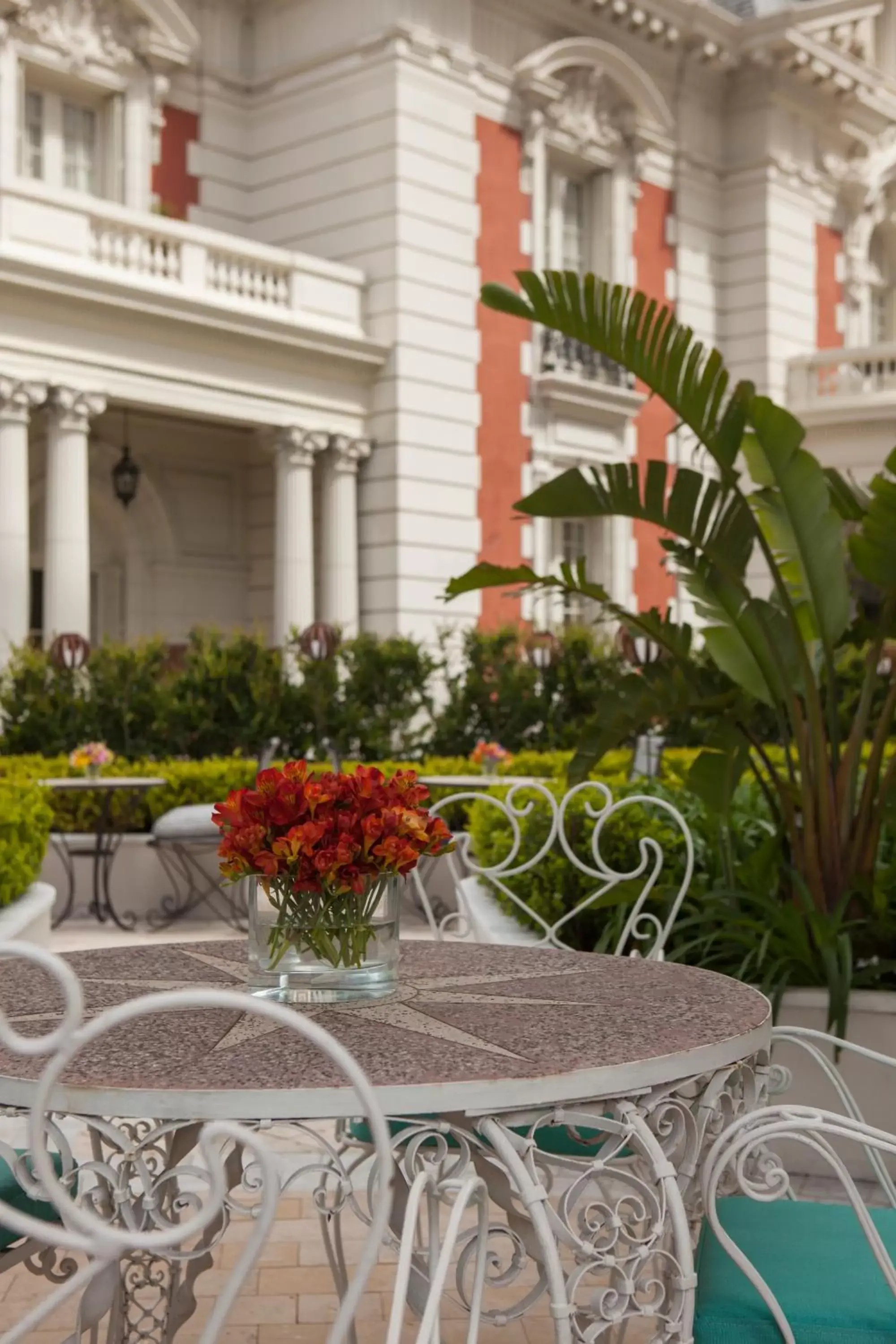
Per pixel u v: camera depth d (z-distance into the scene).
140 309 15.45
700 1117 2.60
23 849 7.05
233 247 16.56
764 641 5.34
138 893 11.25
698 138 22.55
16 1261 2.80
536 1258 2.44
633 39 21.05
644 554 21.56
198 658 13.83
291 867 2.81
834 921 5.04
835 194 24.27
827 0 22.19
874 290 25.92
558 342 19.89
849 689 5.96
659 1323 2.45
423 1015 2.76
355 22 18.14
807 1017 5.09
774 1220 2.88
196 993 1.81
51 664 13.02
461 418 18.64
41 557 18.19
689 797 6.31
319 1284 4.07
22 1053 1.78
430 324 18.25
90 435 18.23
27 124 17.12
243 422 17.09
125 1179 2.36
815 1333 2.37
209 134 18.75
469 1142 2.31
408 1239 2.06
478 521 18.89
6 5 16.23
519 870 4.93
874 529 4.97
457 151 18.55
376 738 14.64
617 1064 2.35
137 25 17.61
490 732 15.81
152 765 11.67
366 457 18.16
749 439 5.79
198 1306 3.92
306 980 2.87
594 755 5.54
